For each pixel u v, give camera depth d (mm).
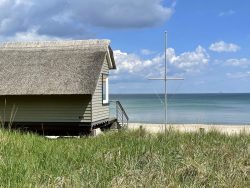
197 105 119125
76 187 7137
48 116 22891
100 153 9836
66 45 24656
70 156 9516
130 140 12469
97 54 23734
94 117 23031
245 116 63750
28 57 24281
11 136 10961
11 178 7340
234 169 8336
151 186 7164
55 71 22984
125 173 7891
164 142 11977
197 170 8117
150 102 157375
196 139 12805
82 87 21844
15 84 22641
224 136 14164
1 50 25062
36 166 8375
